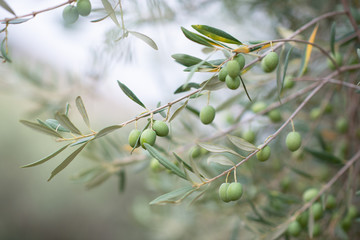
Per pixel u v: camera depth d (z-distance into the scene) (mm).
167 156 809
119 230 3408
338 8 925
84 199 3553
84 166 3242
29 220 3602
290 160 979
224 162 665
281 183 960
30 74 1060
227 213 970
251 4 1027
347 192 794
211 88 644
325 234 888
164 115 646
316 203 792
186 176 632
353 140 934
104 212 3502
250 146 651
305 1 999
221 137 876
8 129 3447
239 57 616
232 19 1093
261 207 875
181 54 650
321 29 992
